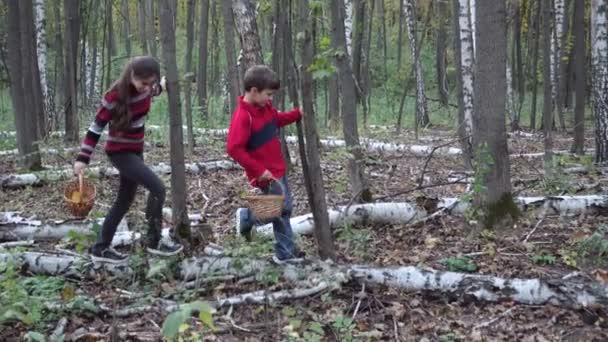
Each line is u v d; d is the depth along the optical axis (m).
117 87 4.55
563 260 5.38
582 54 11.41
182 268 4.86
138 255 4.91
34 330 4.12
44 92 14.91
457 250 5.67
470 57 10.71
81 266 4.99
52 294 4.56
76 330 4.12
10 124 17.00
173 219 5.04
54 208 7.57
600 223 6.28
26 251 5.36
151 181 4.73
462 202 6.53
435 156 11.48
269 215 4.49
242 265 4.72
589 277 4.94
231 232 6.28
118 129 4.59
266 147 4.71
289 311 4.34
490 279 4.65
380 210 6.43
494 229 6.05
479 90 6.01
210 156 11.13
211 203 7.66
